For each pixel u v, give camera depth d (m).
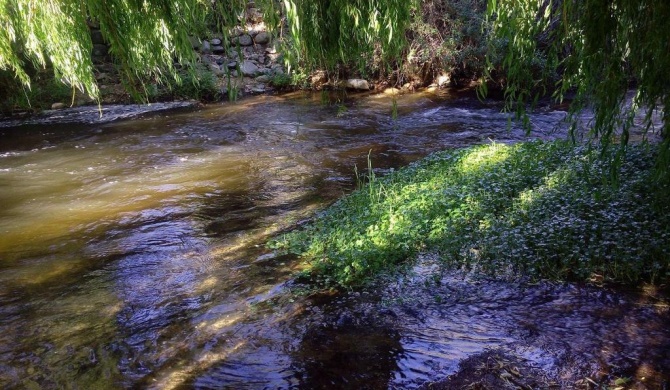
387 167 9.55
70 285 5.67
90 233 7.09
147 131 12.79
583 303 4.56
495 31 3.43
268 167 9.84
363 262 5.52
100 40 15.97
